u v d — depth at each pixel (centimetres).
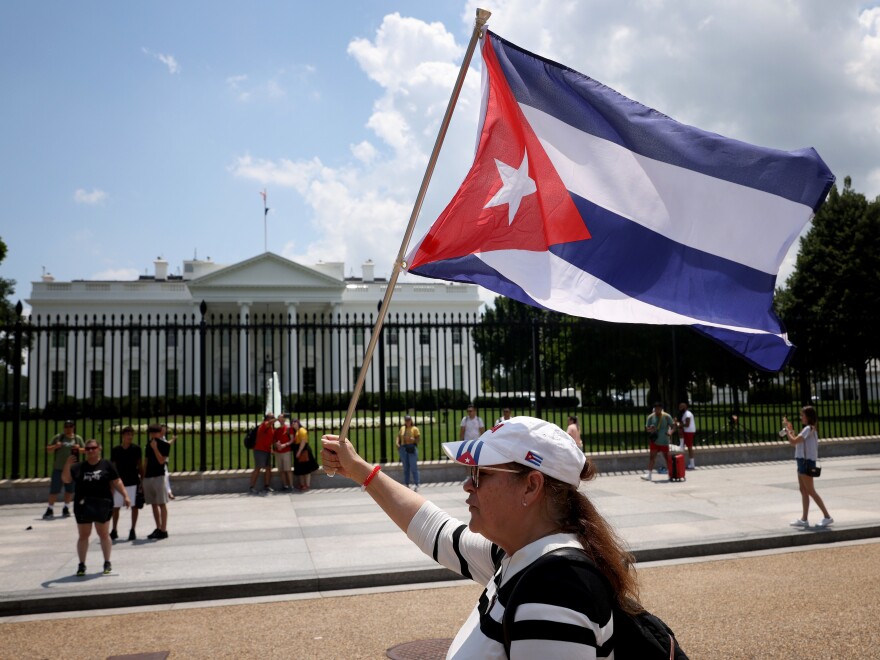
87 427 3538
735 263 399
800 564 857
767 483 1489
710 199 405
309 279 5888
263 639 628
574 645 144
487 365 5862
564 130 418
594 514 176
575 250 404
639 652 157
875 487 1391
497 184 411
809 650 552
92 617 718
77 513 834
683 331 2503
